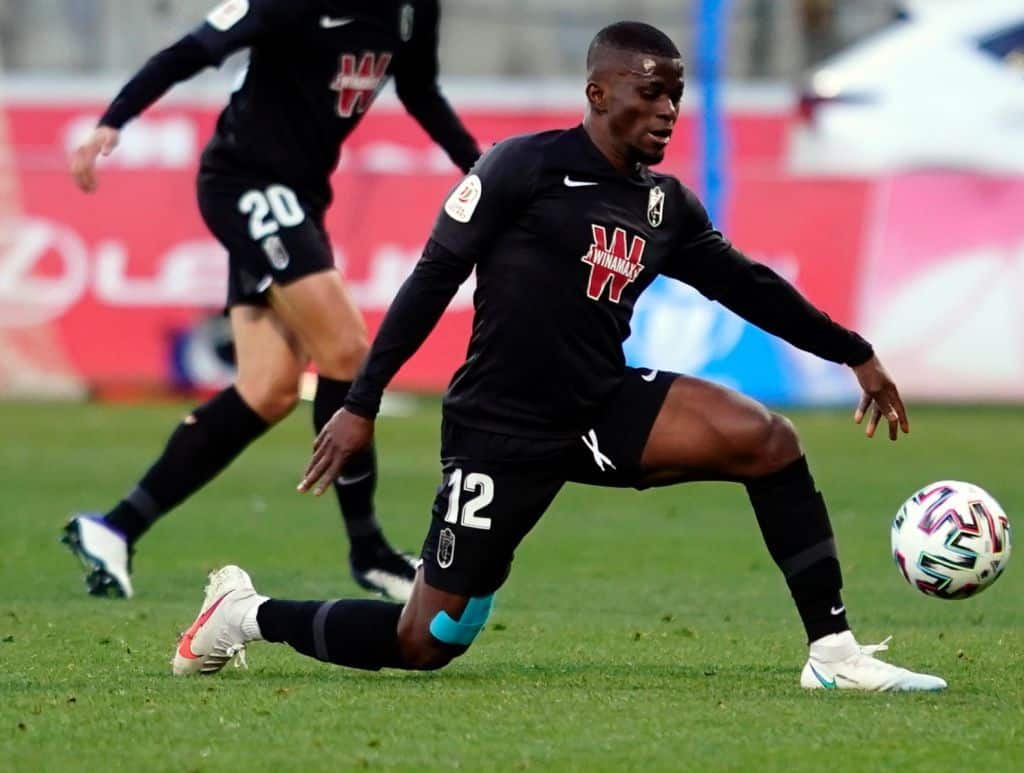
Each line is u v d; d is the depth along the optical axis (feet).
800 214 196.24
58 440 165.48
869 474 148.05
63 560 102.17
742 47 204.64
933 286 192.54
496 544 61.00
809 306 63.87
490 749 51.88
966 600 90.74
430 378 195.00
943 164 195.11
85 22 207.51
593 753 51.39
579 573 99.50
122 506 88.69
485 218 59.52
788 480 61.57
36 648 71.36
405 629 61.72
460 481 60.90
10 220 196.75
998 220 192.95
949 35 199.93
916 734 53.88
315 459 60.54
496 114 198.90
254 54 88.89
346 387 87.45
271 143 88.12
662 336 188.85
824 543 61.82
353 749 51.88
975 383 191.11
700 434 60.95
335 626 62.34
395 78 92.99
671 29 209.56
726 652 71.82
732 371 189.47
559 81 211.20
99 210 196.65
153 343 195.72
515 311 59.82
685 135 199.62
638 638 75.20
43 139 196.95
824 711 57.47
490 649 72.33
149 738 53.31
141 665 67.15
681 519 126.31
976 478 145.79
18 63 206.90
